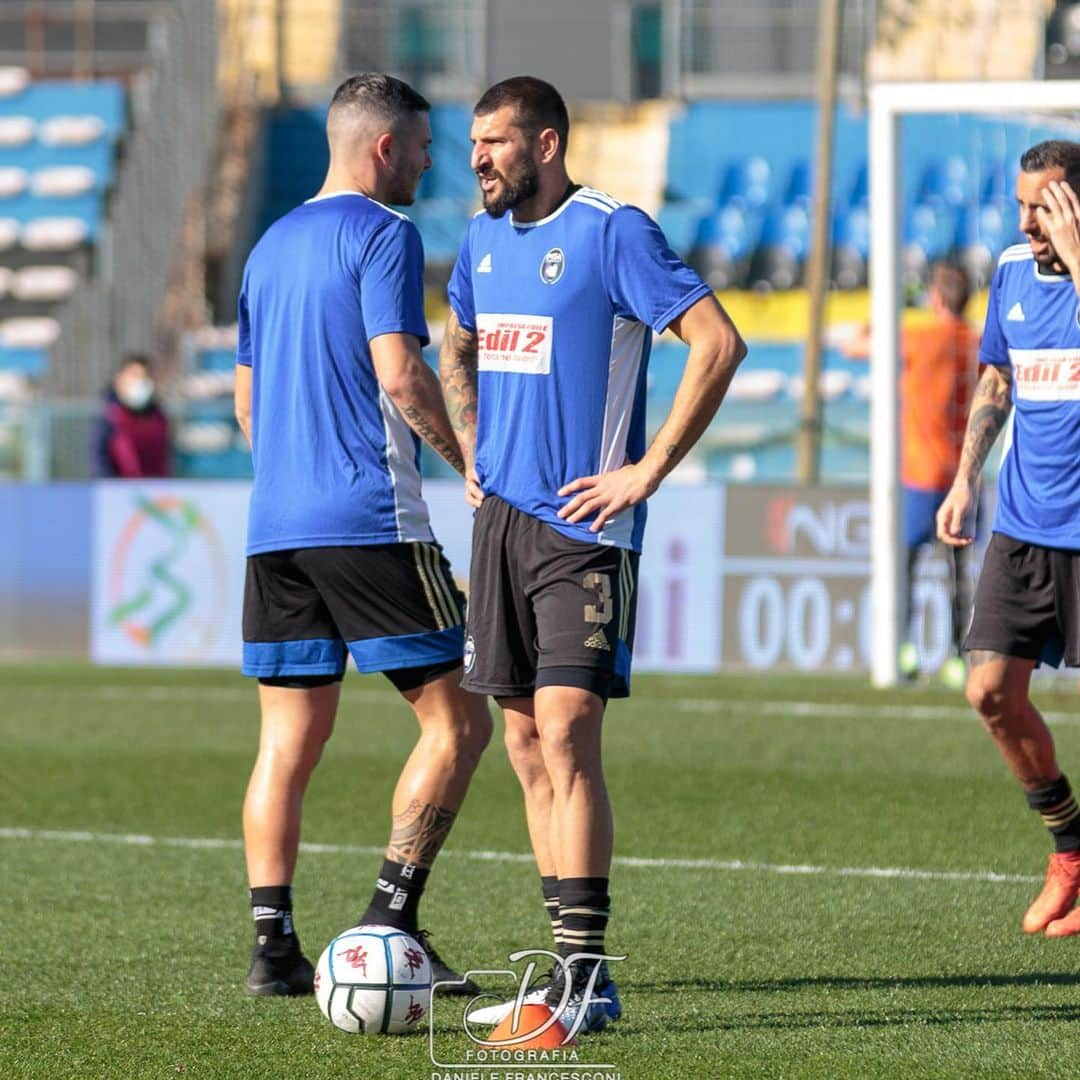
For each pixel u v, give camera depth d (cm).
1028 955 1748
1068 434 1844
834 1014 1516
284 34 8500
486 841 2394
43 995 1609
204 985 1650
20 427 4984
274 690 1683
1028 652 1872
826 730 3353
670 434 1452
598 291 1477
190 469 5047
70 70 8362
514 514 1503
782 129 8025
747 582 4438
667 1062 1359
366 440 1627
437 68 8394
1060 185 1744
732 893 2053
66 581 4794
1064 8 4038
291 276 1647
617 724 3447
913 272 7138
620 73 8431
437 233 7638
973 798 2666
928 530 4125
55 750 3225
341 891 2094
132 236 7312
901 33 7356
